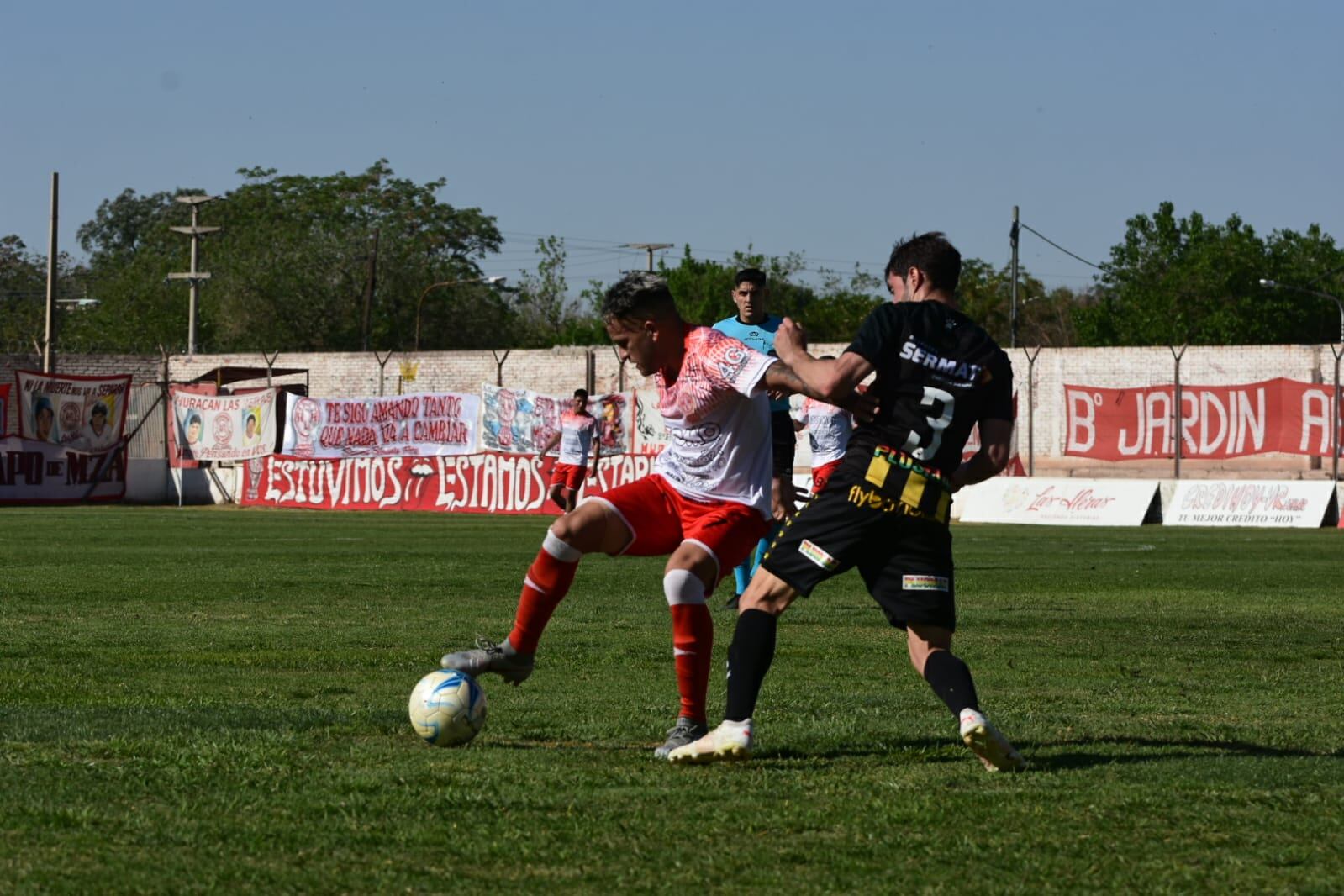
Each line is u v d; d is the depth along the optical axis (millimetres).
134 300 191250
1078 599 28172
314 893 7523
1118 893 7648
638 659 18469
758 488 12523
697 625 12062
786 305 168875
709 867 8047
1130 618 24531
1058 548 46844
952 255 11664
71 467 84000
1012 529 63031
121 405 86438
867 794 9938
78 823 8891
